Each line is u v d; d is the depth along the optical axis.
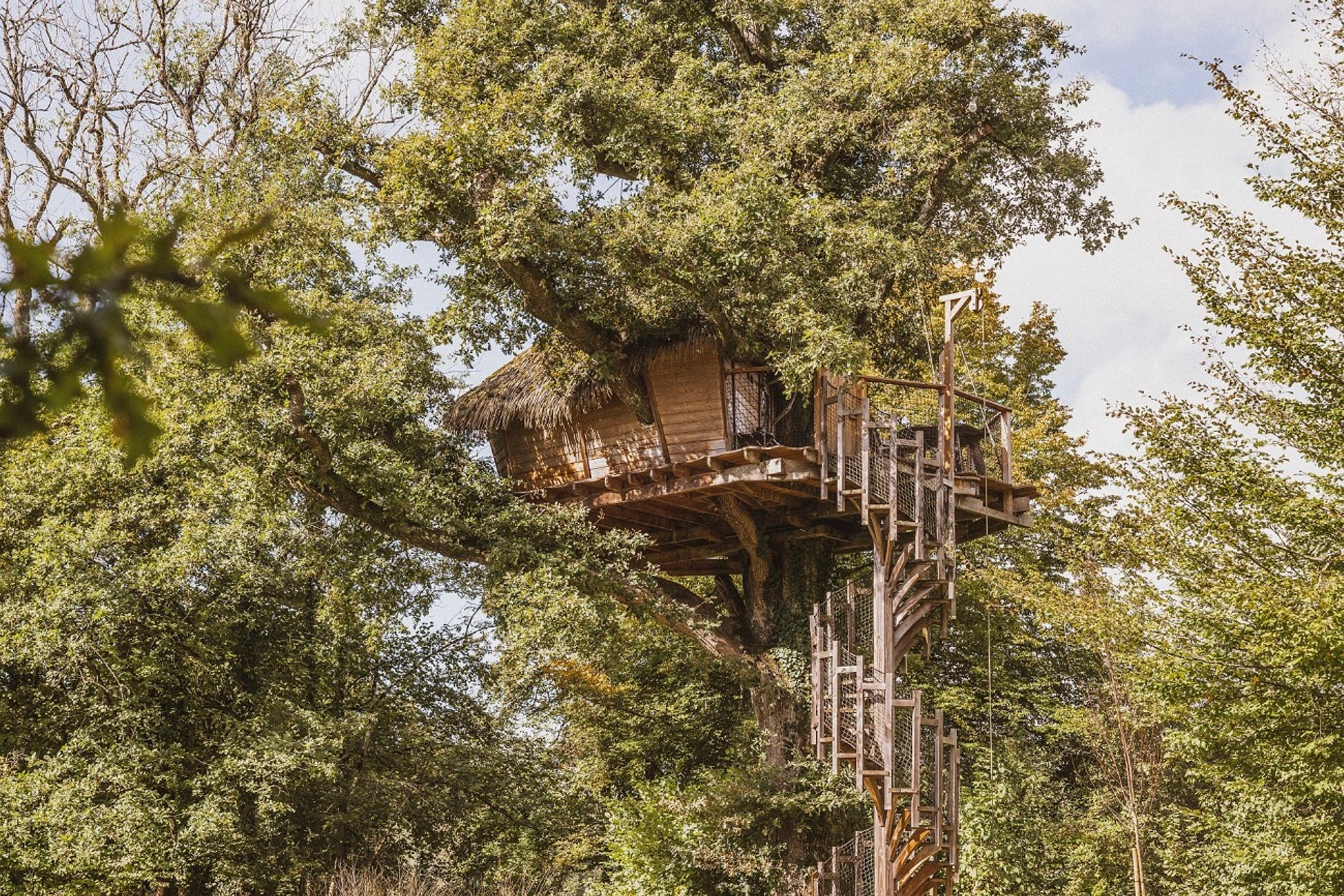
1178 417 18.09
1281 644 16.05
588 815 26.41
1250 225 18.17
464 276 20.91
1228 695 16.72
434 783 23.86
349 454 19.22
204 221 17.62
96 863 17.59
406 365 20.27
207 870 19.80
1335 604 15.62
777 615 23.05
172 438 18.56
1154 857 24.36
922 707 18.56
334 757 20.83
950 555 19.44
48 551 18.56
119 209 1.36
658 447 21.58
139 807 18.30
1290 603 16.39
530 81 19.98
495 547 20.31
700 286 19.55
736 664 22.00
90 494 19.45
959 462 21.92
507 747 25.52
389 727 23.72
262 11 28.02
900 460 20.34
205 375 18.09
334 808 22.17
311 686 22.41
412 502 19.64
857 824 22.09
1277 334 17.45
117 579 19.06
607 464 22.20
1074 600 22.95
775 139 21.00
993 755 24.88
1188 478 17.78
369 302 20.72
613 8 23.16
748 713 26.89
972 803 24.38
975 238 23.78
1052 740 27.28
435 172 19.67
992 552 28.94
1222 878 20.95
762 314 19.91
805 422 21.67
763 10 22.64
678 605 21.52
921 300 24.09
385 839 23.64
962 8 21.42
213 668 20.42
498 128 19.58
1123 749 24.38
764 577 23.14
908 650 20.45
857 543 23.27
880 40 21.89
